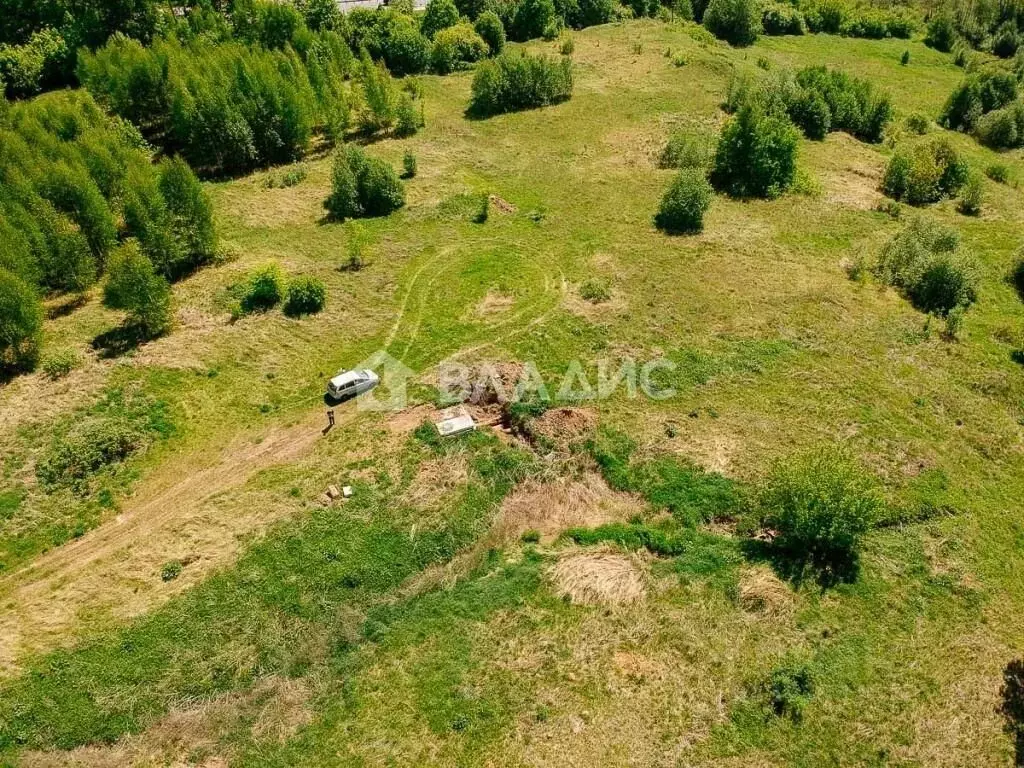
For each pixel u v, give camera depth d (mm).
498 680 24891
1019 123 68750
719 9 89688
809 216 52969
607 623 26469
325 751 23203
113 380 36750
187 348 39031
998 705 23953
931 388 36656
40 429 34125
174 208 44438
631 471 31906
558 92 71375
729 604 26859
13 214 41531
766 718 23562
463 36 80875
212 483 32188
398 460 32781
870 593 27078
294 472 32375
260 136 59781
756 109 54562
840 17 96562
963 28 95625
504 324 41281
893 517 29797
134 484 32312
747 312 42062
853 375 37375
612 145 62969
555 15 90562
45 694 24703
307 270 45938
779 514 28453
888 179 58062
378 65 73375
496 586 27922
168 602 27422
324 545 29172
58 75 75312
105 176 48781
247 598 27531
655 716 23734
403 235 50000
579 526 30484
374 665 25562
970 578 27703
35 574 28688
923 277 44188
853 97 67688
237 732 23875
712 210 53375
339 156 52781
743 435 33469
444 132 66000
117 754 23453
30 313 36781
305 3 79188
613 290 44000
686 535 29516
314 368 38438
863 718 23547
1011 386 36906
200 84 57000
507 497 31516
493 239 49625
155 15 75562
